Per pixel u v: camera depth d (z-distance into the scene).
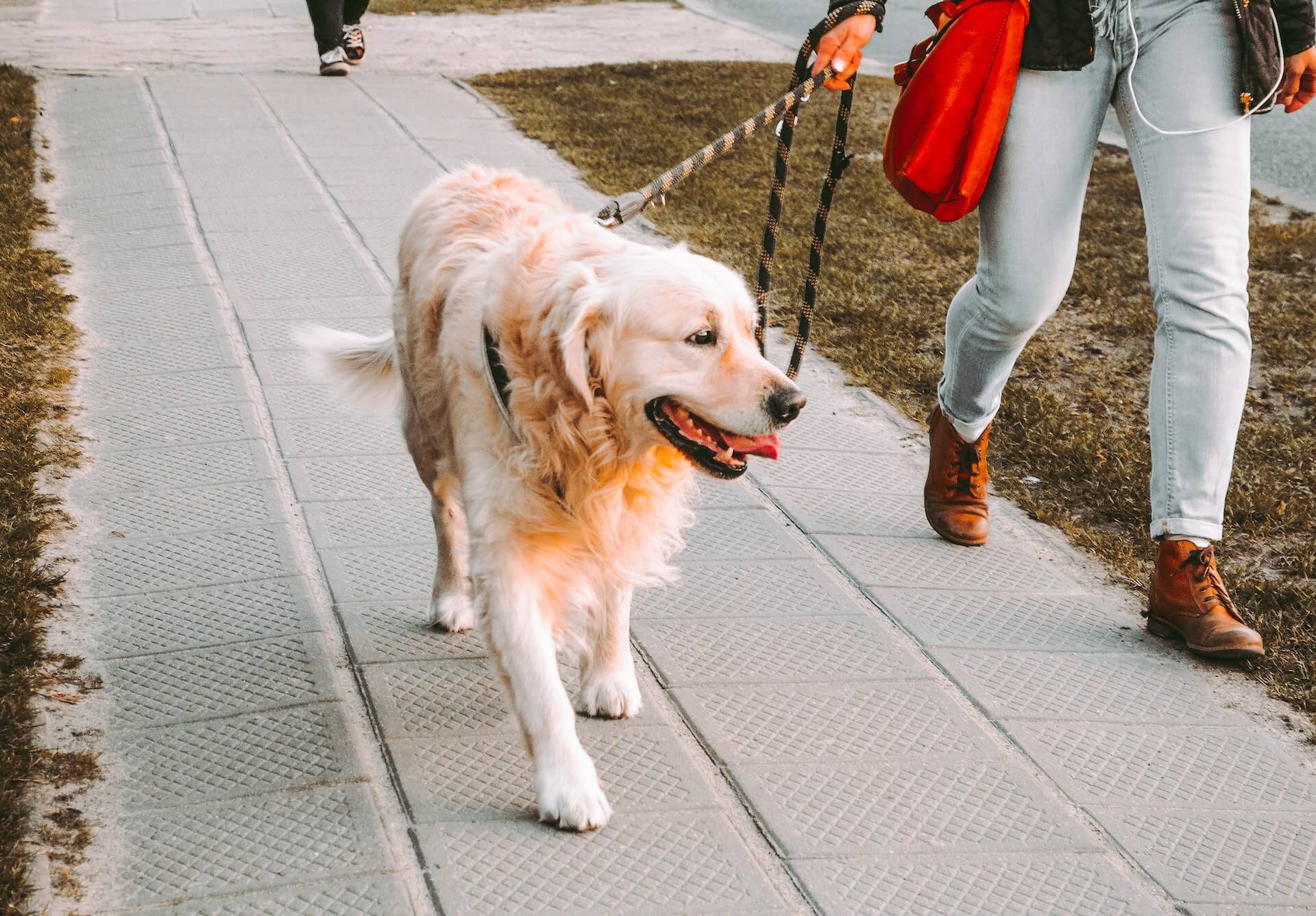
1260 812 2.74
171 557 3.53
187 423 4.33
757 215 6.97
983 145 3.27
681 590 3.55
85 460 4.04
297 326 5.17
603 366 2.55
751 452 2.56
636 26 12.77
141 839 2.48
